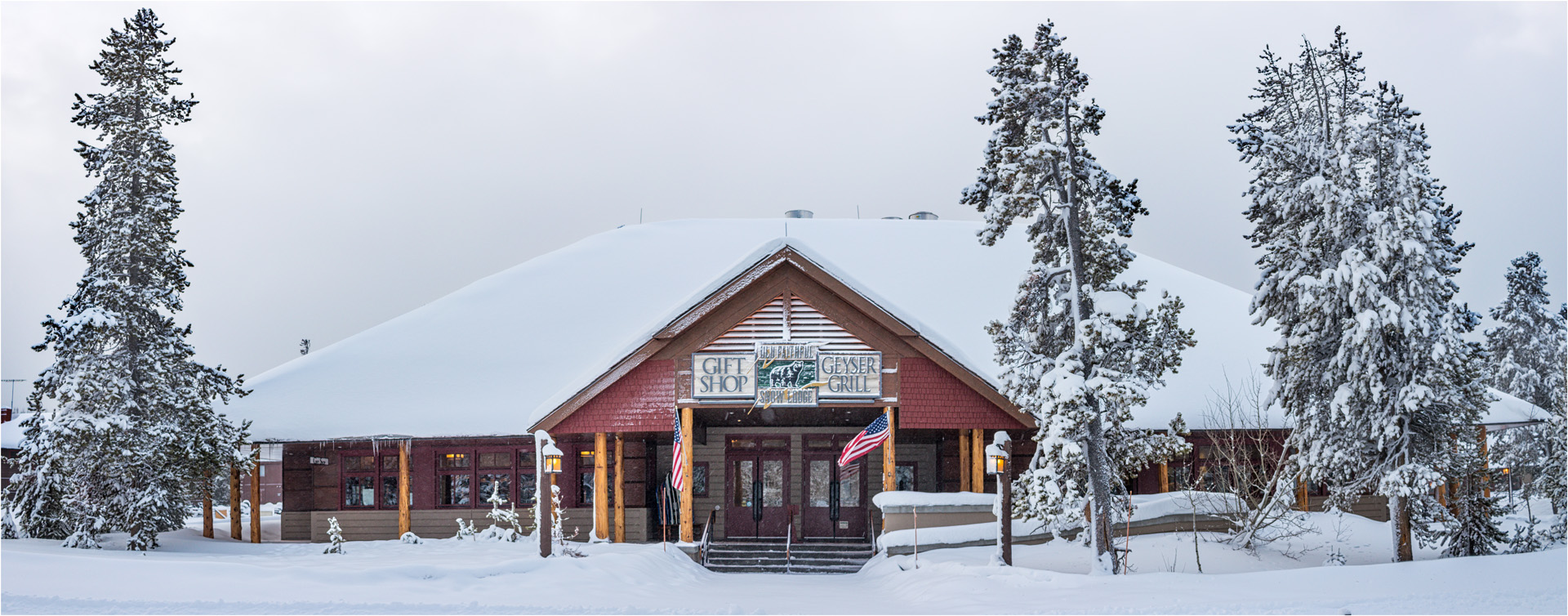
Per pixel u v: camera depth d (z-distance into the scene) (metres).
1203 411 27.42
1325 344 21.38
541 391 29.39
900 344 24.38
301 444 29.64
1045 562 21.33
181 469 25.19
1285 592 15.42
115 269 25.83
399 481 28.22
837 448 28.83
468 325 33.50
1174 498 24.36
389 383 30.20
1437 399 19.62
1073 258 19.33
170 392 25.30
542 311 34.06
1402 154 20.47
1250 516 22.73
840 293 24.17
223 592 15.18
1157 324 19.77
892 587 19.25
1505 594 14.66
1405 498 20.45
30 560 17.53
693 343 24.53
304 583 16.23
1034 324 20.44
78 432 23.61
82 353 24.78
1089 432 19.30
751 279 24.20
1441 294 20.56
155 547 24.77
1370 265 20.11
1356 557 22.52
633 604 15.31
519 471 29.02
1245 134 22.08
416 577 17.14
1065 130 19.61
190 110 27.06
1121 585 16.64
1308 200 21.34
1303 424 21.62
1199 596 15.12
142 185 26.30
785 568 24.44
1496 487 35.41
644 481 28.70
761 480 28.75
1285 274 21.53
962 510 23.48
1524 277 52.94
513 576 17.84
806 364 24.05
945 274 35.84
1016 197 19.39
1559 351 51.00
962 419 24.23
